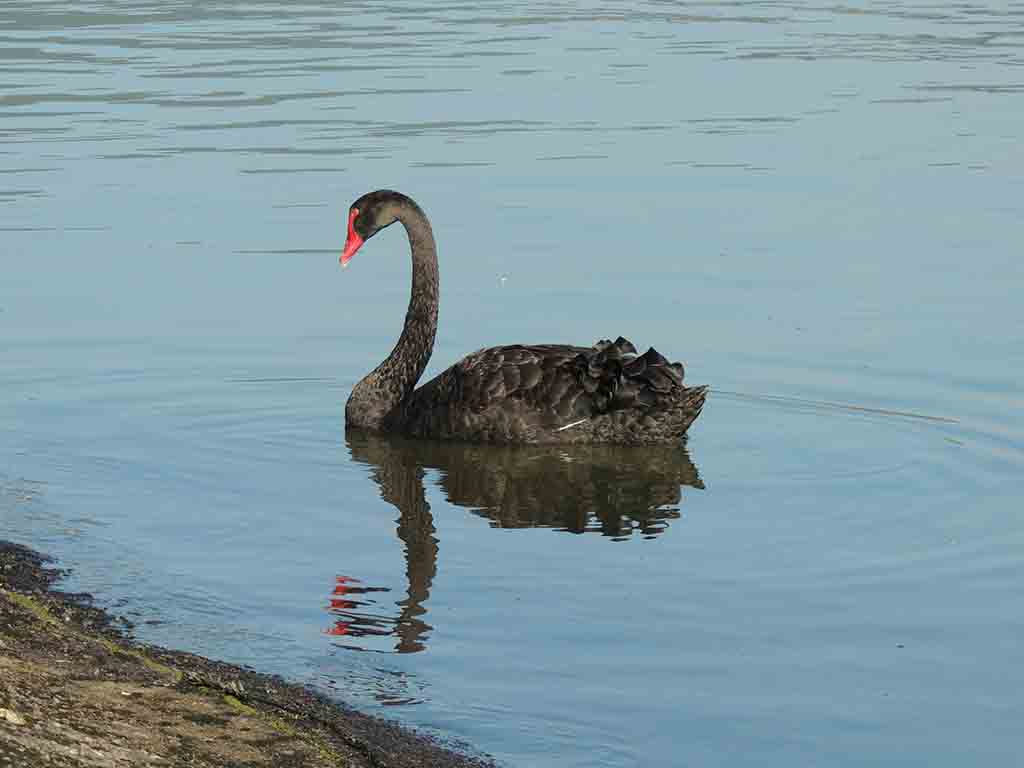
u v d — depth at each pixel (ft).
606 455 44.45
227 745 24.34
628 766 25.35
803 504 39.60
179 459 42.73
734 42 142.00
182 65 125.39
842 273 62.95
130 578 33.35
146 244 67.00
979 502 39.70
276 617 31.50
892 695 28.22
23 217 71.41
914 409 47.67
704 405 48.65
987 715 27.43
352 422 47.29
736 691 28.27
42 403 47.26
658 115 101.65
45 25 154.10
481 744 25.94
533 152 88.28
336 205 74.84
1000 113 102.06
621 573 34.40
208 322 56.59
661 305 58.70
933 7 177.06
